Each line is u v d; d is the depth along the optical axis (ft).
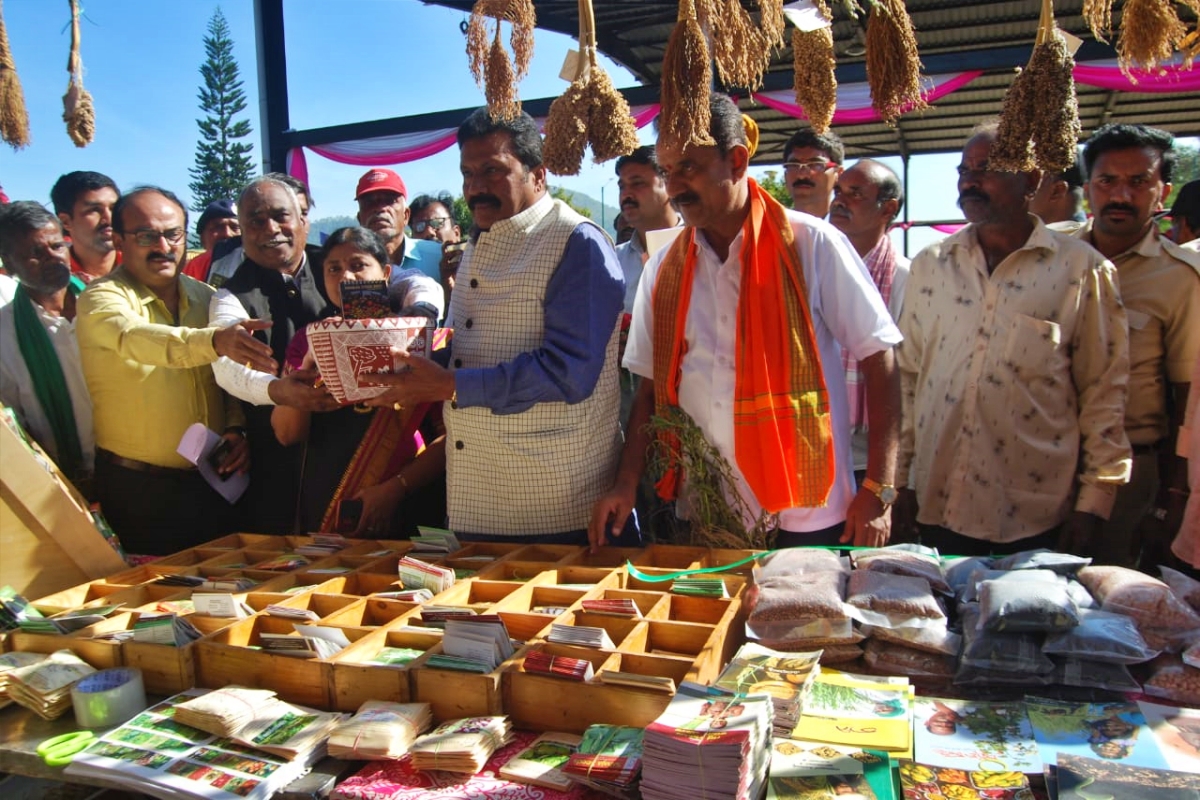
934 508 8.29
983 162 7.53
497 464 7.27
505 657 4.92
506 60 4.66
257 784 4.14
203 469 8.30
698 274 7.34
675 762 3.74
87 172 11.05
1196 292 8.13
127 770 4.29
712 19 4.30
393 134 19.79
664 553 6.87
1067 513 7.82
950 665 5.08
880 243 9.95
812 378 6.80
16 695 5.16
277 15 19.70
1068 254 7.61
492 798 4.00
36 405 9.02
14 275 9.03
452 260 11.46
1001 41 21.79
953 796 3.94
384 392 6.22
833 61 4.30
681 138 4.17
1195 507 6.99
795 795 3.92
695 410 7.35
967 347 7.98
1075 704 4.73
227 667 5.19
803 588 5.54
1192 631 5.05
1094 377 7.55
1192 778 3.87
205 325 8.90
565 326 6.71
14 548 6.72
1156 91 16.69
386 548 7.48
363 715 4.52
